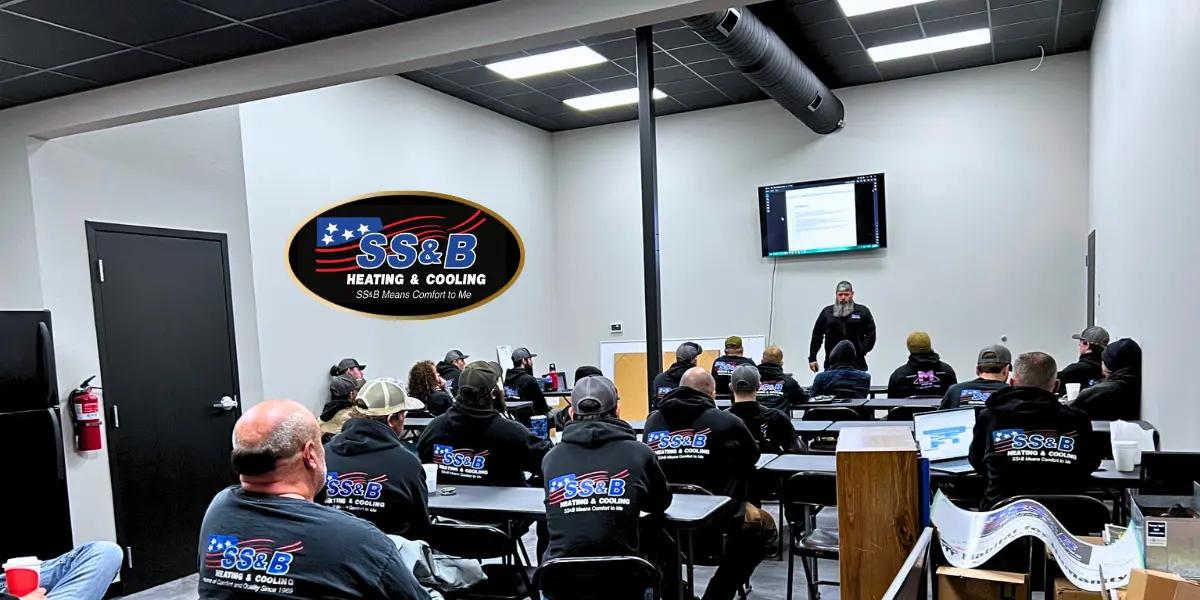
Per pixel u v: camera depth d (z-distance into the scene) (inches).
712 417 129.6
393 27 139.6
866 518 68.7
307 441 69.8
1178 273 136.9
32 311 151.8
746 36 211.3
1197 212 123.0
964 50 281.7
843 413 200.5
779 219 331.9
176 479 180.4
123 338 171.3
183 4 124.3
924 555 63.0
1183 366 134.0
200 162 190.1
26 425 148.6
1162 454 110.0
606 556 96.1
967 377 307.0
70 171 165.3
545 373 367.9
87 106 161.6
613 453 100.3
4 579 92.4
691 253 353.4
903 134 313.6
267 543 64.7
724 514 117.6
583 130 374.6
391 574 65.9
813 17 243.8
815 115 292.7
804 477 124.9
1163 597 69.8
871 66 295.9
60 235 162.9
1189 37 126.9
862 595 68.9
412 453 104.1
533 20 130.4
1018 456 114.0
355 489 100.9
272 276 228.5
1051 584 105.2
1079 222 287.9
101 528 164.4
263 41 143.9
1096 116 259.3
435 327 295.4
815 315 331.6
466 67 275.3
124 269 172.4
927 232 311.1
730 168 344.2
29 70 147.4
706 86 311.9
